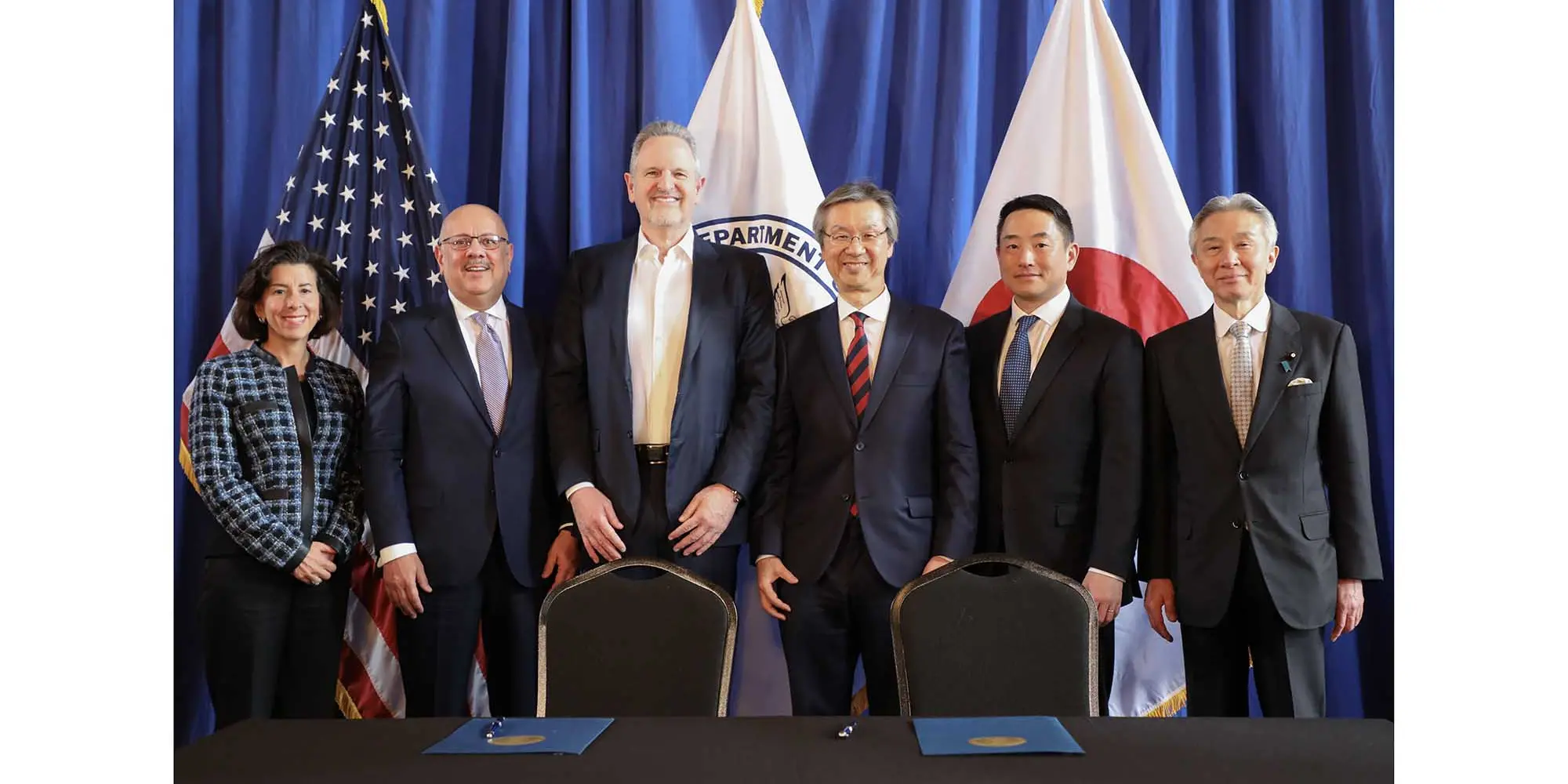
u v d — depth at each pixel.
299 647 3.06
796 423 3.16
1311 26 3.59
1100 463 3.11
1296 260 3.54
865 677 3.31
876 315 3.17
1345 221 3.62
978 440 3.21
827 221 3.18
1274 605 2.95
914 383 3.07
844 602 3.01
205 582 3.03
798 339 3.17
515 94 3.48
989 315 3.50
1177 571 3.07
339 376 3.20
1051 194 3.55
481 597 3.13
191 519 3.45
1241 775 1.59
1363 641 3.54
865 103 3.60
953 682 2.32
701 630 2.34
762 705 3.47
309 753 1.71
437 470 3.08
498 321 3.26
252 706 2.96
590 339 3.14
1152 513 3.16
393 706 3.42
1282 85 3.58
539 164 3.58
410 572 3.01
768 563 3.07
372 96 3.53
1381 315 3.52
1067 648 2.33
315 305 3.15
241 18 3.52
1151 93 3.62
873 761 1.65
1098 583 3.01
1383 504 3.51
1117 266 3.52
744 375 3.16
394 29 3.57
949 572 2.39
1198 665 3.06
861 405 3.08
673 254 3.25
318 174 3.48
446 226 3.22
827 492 3.04
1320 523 3.02
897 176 3.64
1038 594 2.36
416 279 3.45
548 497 3.23
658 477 3.11
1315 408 3.04
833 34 3.65
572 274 3.26
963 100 3.54
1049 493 3.07
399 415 3.10
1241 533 2.99
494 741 1.77
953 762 1.65
